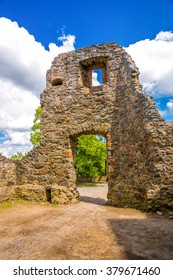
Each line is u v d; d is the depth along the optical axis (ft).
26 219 15.74
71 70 26.40
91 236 11.48
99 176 76.02
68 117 25.12
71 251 9.45
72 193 23.41
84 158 61.31
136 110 20.01
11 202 22.40
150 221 14.55
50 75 27.40
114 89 23.85
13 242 10.71
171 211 16.20
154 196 16.98
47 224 14.19
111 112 23.41
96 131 23.95
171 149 17.08
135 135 19.94
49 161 24.58
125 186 20.71
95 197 30.19
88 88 25.86
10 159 24.57
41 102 27.04
